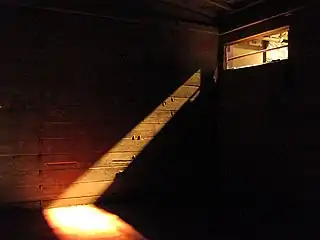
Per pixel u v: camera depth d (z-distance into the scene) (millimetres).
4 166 3658
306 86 3547
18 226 3238
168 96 4547
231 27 4641
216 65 4883
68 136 3957
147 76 4406
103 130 4141
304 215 3480
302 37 3611
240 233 3127
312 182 3430
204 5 4453
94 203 4105
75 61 3979
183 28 4609
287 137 3754
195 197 4473
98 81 4109
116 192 4223
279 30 3953
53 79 3871
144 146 4387
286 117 3775
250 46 5410
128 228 3227
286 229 3229
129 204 4117
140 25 4344
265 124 4062
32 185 3789
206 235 3064
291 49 3738
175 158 4590
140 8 4316
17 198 3721
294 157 3654
